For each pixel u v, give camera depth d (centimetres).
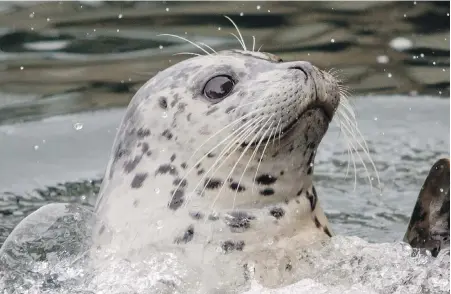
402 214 1188
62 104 1482
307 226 888
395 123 1456
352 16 1777
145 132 891
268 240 859
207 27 1708
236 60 884
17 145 1361
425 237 919
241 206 859
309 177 881
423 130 1434
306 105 830
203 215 853
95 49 1645
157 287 822
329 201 1230
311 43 1658
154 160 880
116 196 891
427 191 929
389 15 1781
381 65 1605
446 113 1479
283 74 843
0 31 1698
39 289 840
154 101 892
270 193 862
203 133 858
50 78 1555
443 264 854
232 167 852
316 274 845
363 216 1183
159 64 1573
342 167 1339
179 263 837
